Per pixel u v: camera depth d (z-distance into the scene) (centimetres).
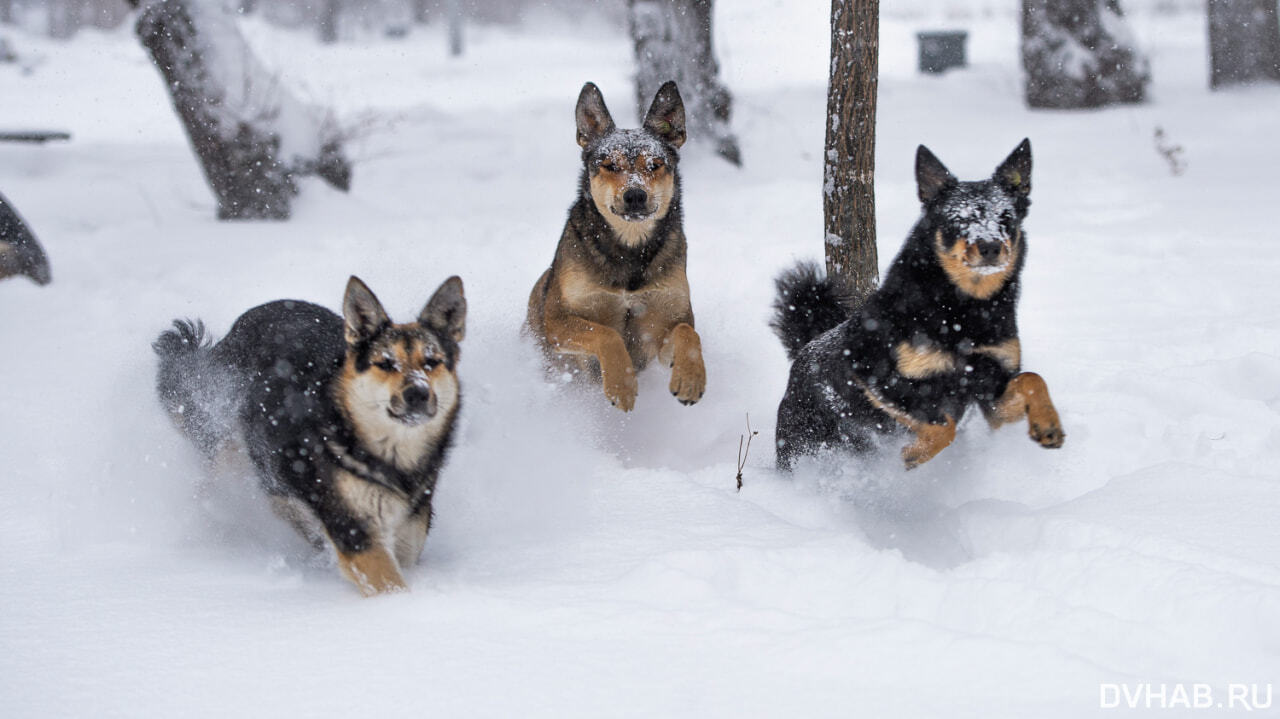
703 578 411
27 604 399
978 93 2255
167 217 1327
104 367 746
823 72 2819
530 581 421
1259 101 1962
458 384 470
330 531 428
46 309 914
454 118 2083
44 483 540
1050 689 317
